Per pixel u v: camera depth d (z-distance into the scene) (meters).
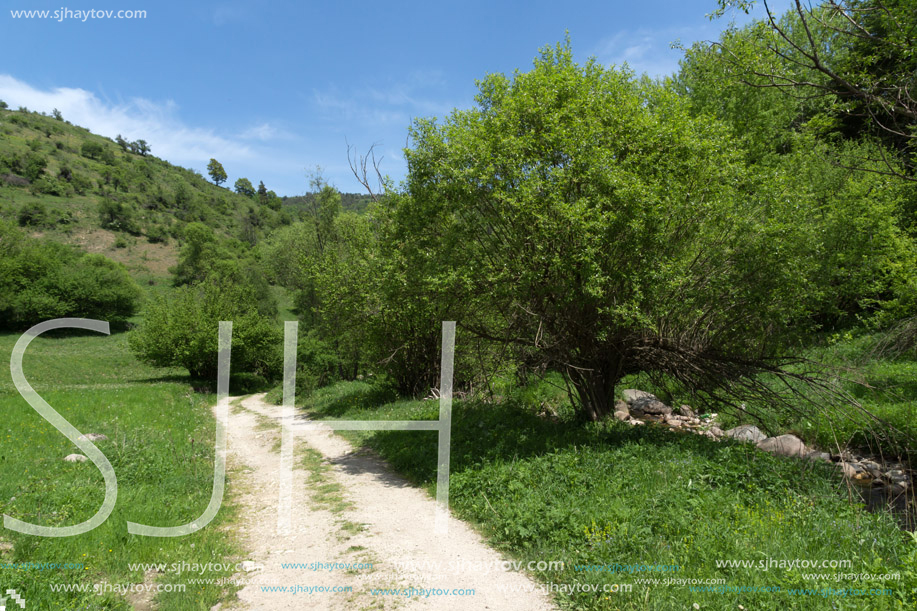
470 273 9.45
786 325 11.05
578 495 6.68
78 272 59.66
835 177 18.16
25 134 153.38
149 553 5.84
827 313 18.30
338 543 6.29
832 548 5.09
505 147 9.50
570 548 5.40
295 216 161.12
